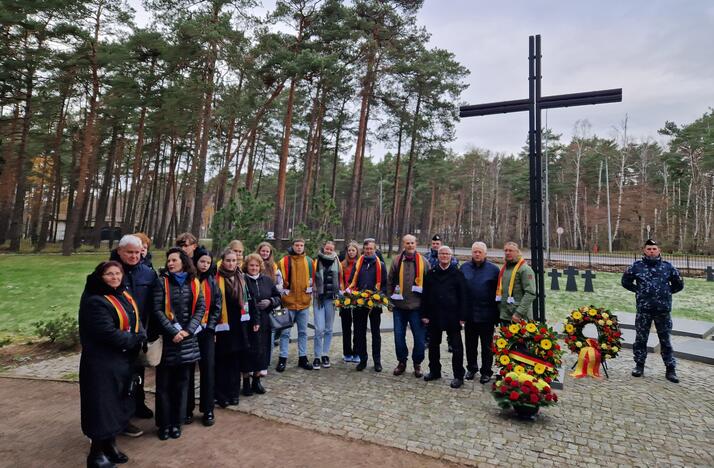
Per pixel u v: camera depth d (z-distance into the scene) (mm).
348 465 3449
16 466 3389
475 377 5898
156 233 40000
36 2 19844
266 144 38969
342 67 19391
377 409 4680
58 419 4348
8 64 21016
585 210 50781
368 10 21516
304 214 26359
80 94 25078
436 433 4090
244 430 4121
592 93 6008
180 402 4027
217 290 4477
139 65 24906
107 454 3463
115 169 37219
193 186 24875
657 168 50750
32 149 28047
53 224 40688
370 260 6465
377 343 6211
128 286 3797
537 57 6406
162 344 3910
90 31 22203
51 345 7207
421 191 55000
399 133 29391
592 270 25562
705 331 8578
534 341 4789
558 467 3480
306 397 5035
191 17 18672
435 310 5602
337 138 32688
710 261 26812
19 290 12492
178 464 3439
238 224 9070
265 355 5375
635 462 3582
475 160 60188
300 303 6129
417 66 22797
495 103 6641
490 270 5676
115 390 3404
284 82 20422
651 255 6035
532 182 6211
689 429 4262
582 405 4902
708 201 43625
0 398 4926
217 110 21281
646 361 6855
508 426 4277
